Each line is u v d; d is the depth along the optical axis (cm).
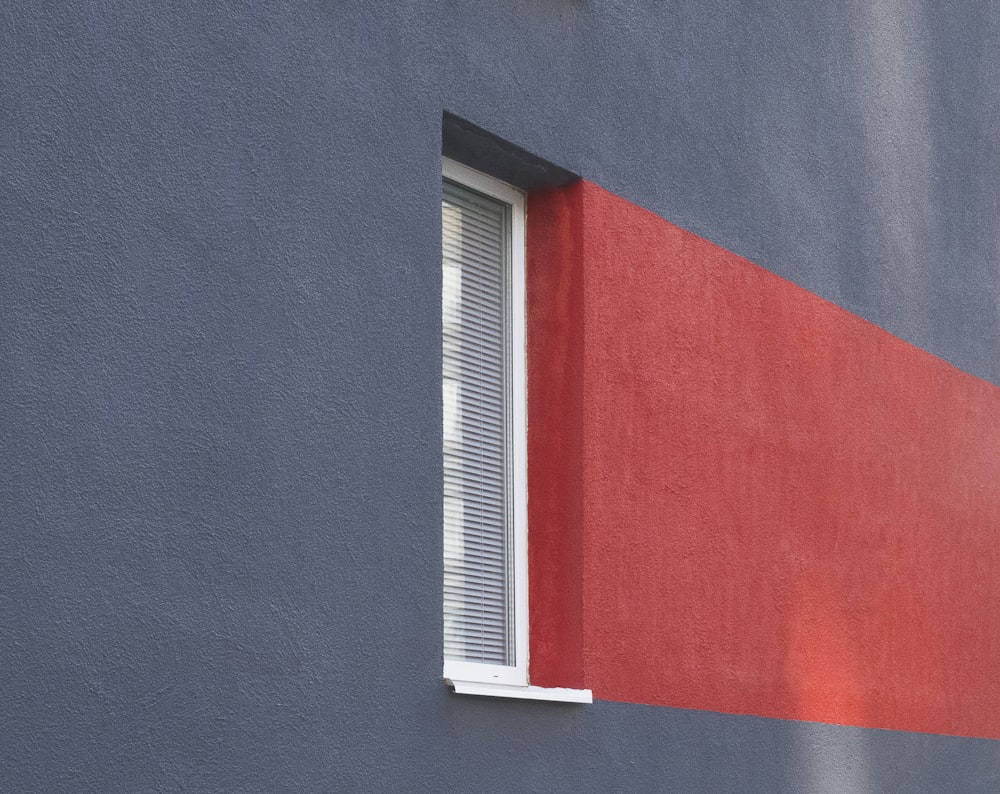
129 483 411
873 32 800
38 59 401
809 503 704
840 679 712
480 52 543
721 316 656
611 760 564
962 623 830
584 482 567
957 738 812
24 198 394
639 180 615
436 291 511
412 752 482
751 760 644
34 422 391
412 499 493
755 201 688
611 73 607
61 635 390
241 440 441
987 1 926
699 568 625
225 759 426
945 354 838
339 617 463
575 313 579
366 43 498
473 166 574
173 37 436
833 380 732
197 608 423
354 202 486
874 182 786
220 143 446
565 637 562
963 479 845
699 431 634
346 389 475
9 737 377
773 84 711
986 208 899
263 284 453
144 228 422
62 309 400
